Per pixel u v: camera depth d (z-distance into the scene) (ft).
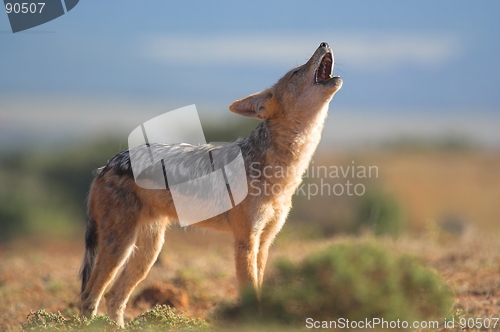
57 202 184.34
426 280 44.27
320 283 42.93
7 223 166.09
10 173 199.00
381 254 44.34
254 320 43.86
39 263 96.43
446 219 150.51
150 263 63.52
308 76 59.77
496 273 71.92
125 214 61.36
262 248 60.75
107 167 63.52
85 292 60.75
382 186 185.16
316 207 140.97
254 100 61.41
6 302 71.10
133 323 52.24
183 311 64.69
